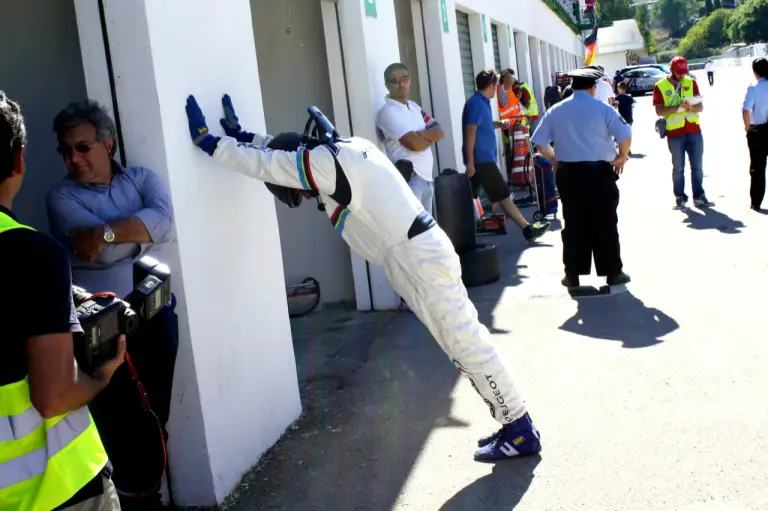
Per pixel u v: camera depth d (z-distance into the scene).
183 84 3.66
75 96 4.05
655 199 11.09
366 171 3.71
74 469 1.94
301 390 5.11
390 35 7.32
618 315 6.04
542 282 7.36
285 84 6.79
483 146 9.02
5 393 1.84
